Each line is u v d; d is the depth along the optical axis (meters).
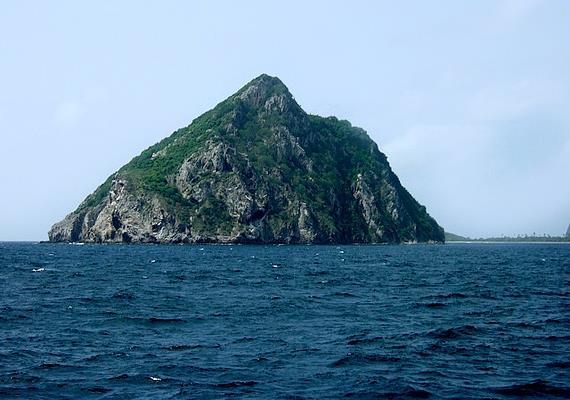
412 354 24.61
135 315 35.12
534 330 30.56
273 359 23.55
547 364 23.03
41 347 25.77
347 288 54.12
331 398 18.33
